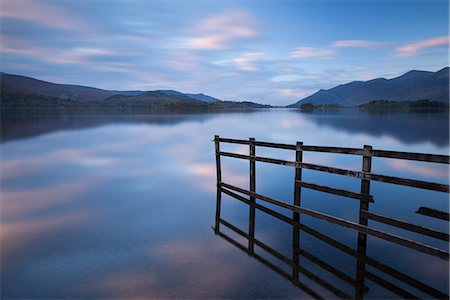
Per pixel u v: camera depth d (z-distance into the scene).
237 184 14.73
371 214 6.51
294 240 7.78
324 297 5.35
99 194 12.91
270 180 15.41
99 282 5.85
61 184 15.03
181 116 121.00
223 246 7.46
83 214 10.12
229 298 5.32
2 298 5.39
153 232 8.43
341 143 31.47
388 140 33.69
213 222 9.27
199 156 25.14
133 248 7.36
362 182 6.72
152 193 13.07
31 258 6.86
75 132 49.50
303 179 15.53
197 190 13.60
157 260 6.73
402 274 5.92
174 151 28.23
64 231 8.52
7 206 11.09
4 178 16.58
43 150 28.77
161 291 5.52
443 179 15.38
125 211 10.42
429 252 5.46
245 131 50.81
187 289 5.59
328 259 6.72
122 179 16.23
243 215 9.96
